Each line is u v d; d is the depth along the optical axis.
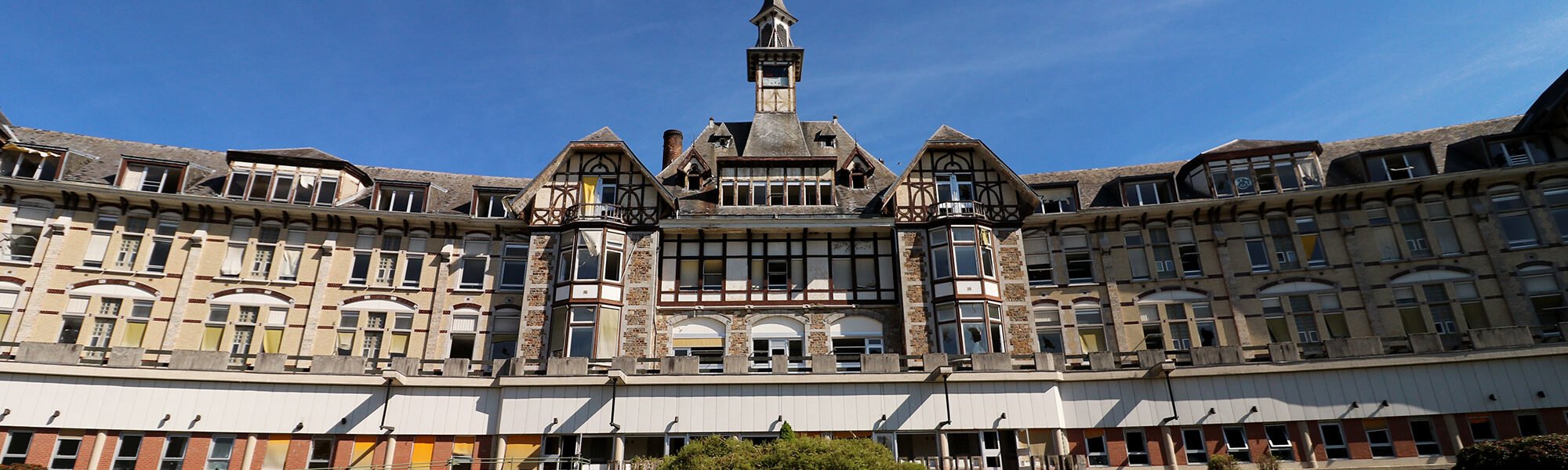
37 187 23.55
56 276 23.11
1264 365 20.09
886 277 25.81
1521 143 24.86
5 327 22.27
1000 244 26.03
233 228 25.00
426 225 26.08
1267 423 19.77
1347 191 24.86
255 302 24.19
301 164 25.92
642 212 26.11
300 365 23.52
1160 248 26.08
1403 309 23.86
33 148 24.28
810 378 20.62
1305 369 19.94
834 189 27.23
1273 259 25.12
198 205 24.69
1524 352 19.16
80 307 23.00
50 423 18.77
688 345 24.92
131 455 19.02
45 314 22.64
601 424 20.36
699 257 26.03
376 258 25.42
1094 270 26.03
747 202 26.97
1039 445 20.09
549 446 20.44
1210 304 25.02
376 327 24.67
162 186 25.05
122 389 19.44
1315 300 24.47
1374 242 24.78
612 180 26.73
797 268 25.94
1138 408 20.28
